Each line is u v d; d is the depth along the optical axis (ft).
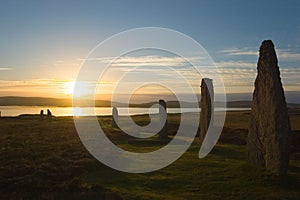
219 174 76.23
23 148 99.50
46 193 59.41
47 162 81.00
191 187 67.77
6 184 63.72
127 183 69.92
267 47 75.00
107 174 76.38
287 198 60.08
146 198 59.67
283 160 70.28
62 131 146.92
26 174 70.64
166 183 70.38
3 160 82.53
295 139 115.75
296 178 69.92
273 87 72.23
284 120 71.20
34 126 166.61
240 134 133.39
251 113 78.48
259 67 76.28
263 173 71.82
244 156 98.32
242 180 71.10
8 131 145.18
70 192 59.82
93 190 61.16
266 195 61.62
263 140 74.59
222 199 60.59
